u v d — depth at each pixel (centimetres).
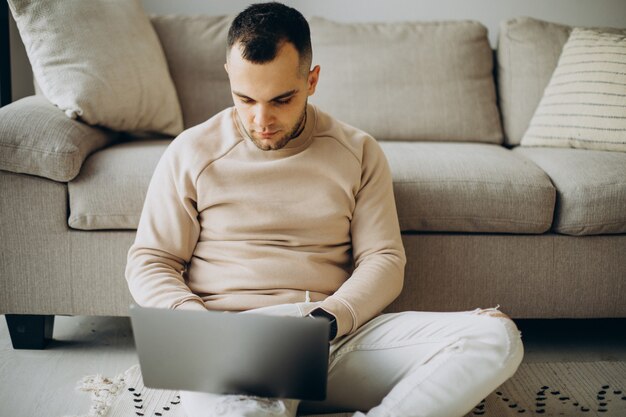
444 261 169
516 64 228
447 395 109
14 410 140
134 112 184
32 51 176
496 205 167
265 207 132
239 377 102
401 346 117
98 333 182
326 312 116
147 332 99
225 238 132
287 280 128
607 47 205
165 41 216
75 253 162
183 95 212
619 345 181
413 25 228
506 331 112
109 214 158
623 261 171
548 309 172
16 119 157
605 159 180
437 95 217
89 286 163
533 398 149
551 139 206
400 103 215
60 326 186
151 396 148
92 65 175
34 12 176
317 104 215
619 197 166
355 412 116
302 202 132
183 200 131
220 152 134
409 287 169
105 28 183
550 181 174
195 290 131
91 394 147
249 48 113
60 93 171
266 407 103
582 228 167
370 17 254
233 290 128
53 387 151
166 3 249
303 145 135
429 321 117
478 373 110
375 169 139
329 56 219
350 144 138
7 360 164
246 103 120
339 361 122
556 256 170
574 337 185
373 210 136
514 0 256
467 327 112
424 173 170
